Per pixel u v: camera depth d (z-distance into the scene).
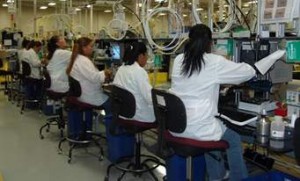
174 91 2.16
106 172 3.28
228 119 2.12
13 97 7.32
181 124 2.05
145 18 3.25
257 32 2.28
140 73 2.75
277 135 1.87
